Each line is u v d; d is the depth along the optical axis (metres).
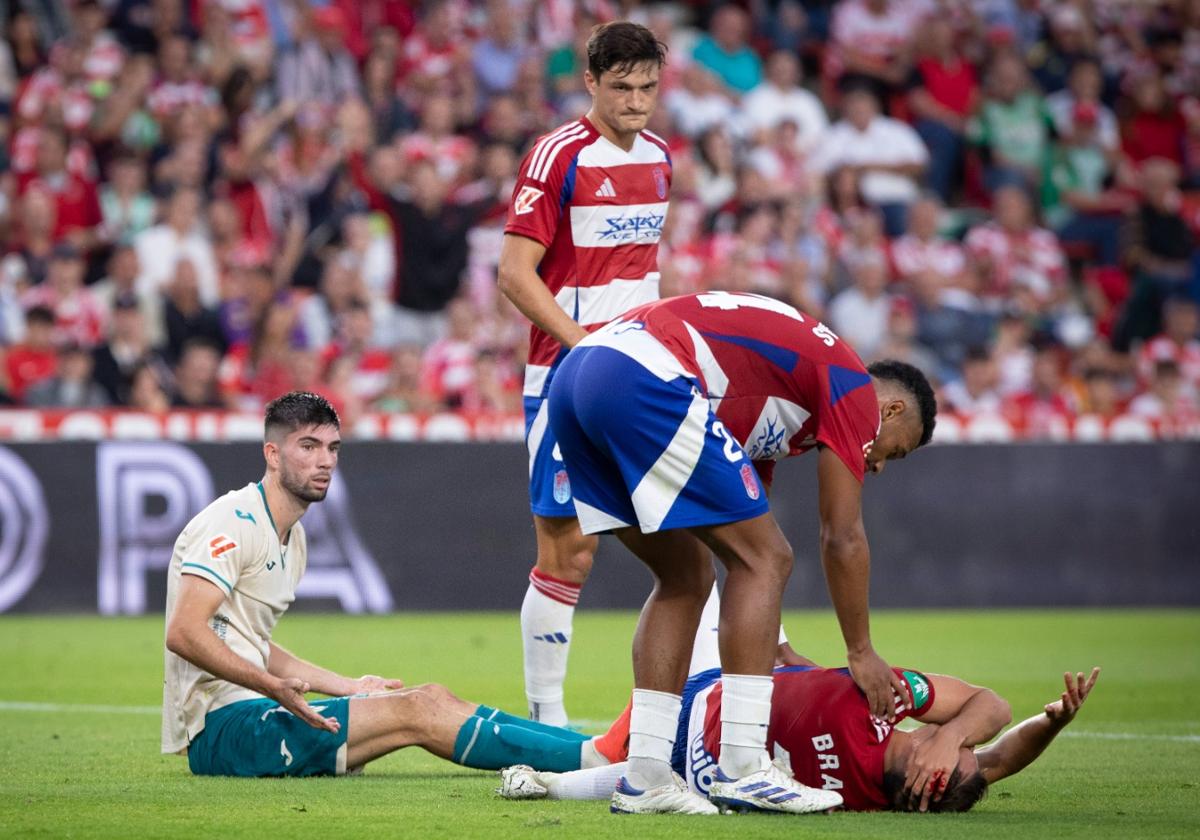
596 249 21.50
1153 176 65.25
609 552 49.34
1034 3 70.06
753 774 15.43
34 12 58.22
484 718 18.44
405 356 52.16
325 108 57.69
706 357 15.73
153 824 14.84
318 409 18.98
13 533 44.78
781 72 63.69
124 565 45.44
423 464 47.66
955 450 50.97
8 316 51.91
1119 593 51.84
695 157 59.72
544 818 15.28
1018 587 51.25
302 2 58.81
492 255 56.22
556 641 22.27
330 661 34.91
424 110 58.88
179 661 18.77
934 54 66.69
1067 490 51.69
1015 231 63.62
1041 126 67.19
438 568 47.59
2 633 41.06
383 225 55.50
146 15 58.69
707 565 16.28
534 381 21.91
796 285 57.50
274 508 18.97
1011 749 16.44
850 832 14.33
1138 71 70.25
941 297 60.81
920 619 47.75
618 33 20.73
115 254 51.84
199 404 49.78
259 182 55.34
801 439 16.31
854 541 15.63
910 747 15.77
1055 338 62.75
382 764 20.11
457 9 61.06
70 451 45.25
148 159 56.16
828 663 34.59
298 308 53.47
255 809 15.85
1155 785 18.58
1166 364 59.44
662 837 14.04
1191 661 36.25
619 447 15.60
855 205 62.72
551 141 21.25
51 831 14.45
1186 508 52.53
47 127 55.03
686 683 16.91
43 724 24.75
